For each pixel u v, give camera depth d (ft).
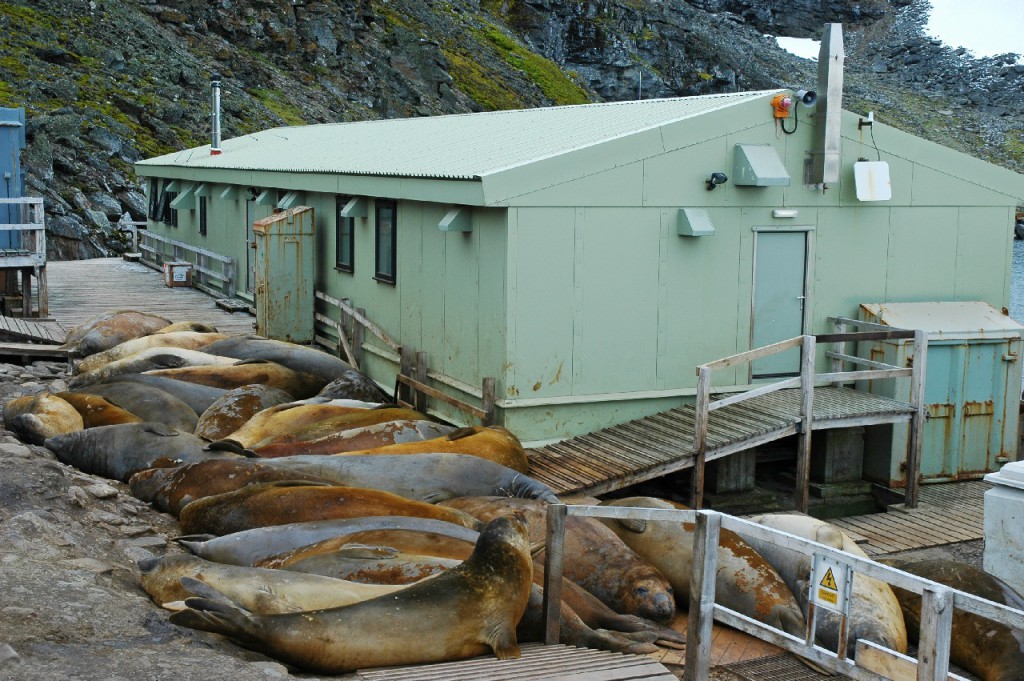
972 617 25.52
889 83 574.97
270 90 202.18
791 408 40.27
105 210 125.39
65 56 164.55
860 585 26.17
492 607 20.98
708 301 41.45
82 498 28.63
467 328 41.34
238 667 18.06
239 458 32.17
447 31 296.92
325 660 19.35
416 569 22.71
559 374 39.19
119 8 193.36
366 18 252.01
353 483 31.91
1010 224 46.16
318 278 57.82
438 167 42.98
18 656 17.34
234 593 20.79
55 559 22.90
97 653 18.12
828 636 25.30
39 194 116.98
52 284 79.25
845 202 43.34
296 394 45.80
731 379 42.47
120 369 45.73
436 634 20.22
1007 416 43.55
